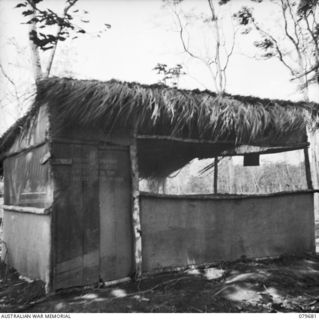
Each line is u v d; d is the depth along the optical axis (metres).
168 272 4.54
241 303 3.55
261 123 5.28
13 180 5.73
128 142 4.48
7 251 5.63
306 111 5.71
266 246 5.46
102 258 4.17
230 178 12.24
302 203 5.96
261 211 5.53
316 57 11.88
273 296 3.75
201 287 4.01
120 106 4.14
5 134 5.70
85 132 4.20
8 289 4.25
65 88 3.82
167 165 8.49
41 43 5.82
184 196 4.81
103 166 4.32
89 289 3.99
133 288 4.03
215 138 5.21
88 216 4.12
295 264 5.22
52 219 3.87
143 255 4.41
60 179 3.98
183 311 3.35
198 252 4.86
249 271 4.57
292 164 17.86
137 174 4.48
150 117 4.57
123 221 4.39
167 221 4.66
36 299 3.74
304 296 3.84
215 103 4.81
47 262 3.85
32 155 4.80
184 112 4.55
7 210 5.85
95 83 4.00
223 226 5.14
